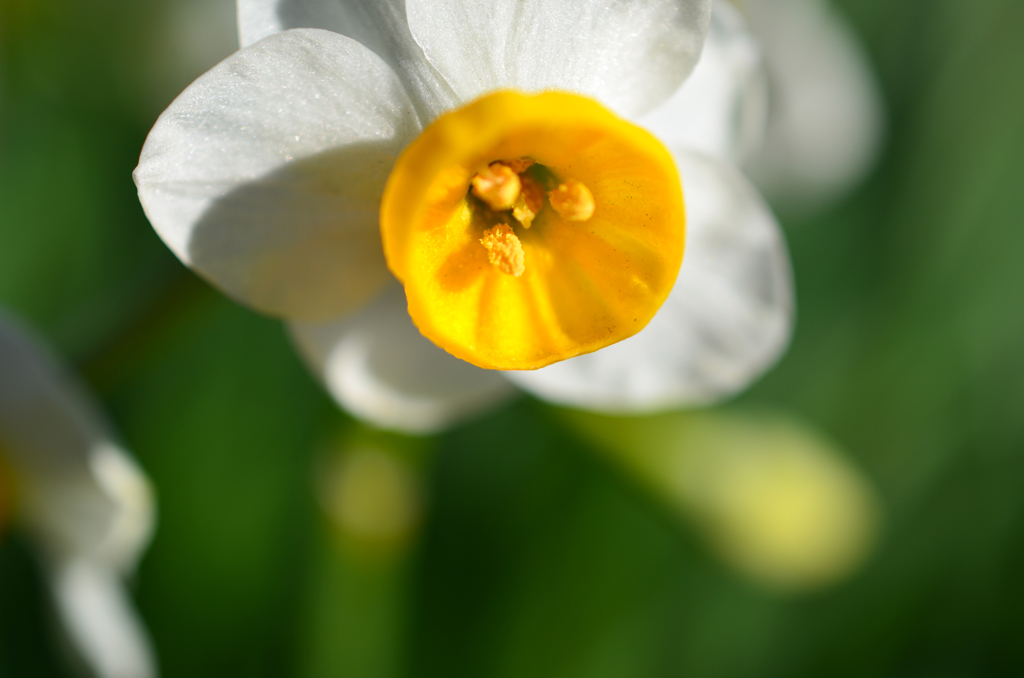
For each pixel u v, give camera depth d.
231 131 0.14
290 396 0.20
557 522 0.19
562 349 0.15
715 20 0.15
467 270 0.15
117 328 0.16
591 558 0.19
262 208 0.14
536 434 0.19
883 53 0.24
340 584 0.17
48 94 0.22
